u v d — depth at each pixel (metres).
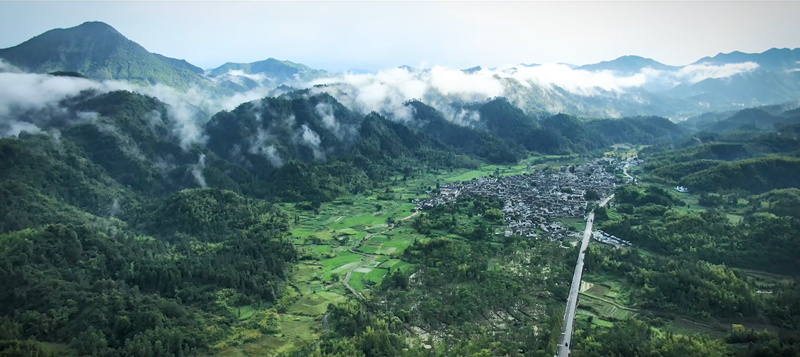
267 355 172.00
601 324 184.88
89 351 159.75
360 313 194.00
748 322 182.12
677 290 198.62
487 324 189.62
